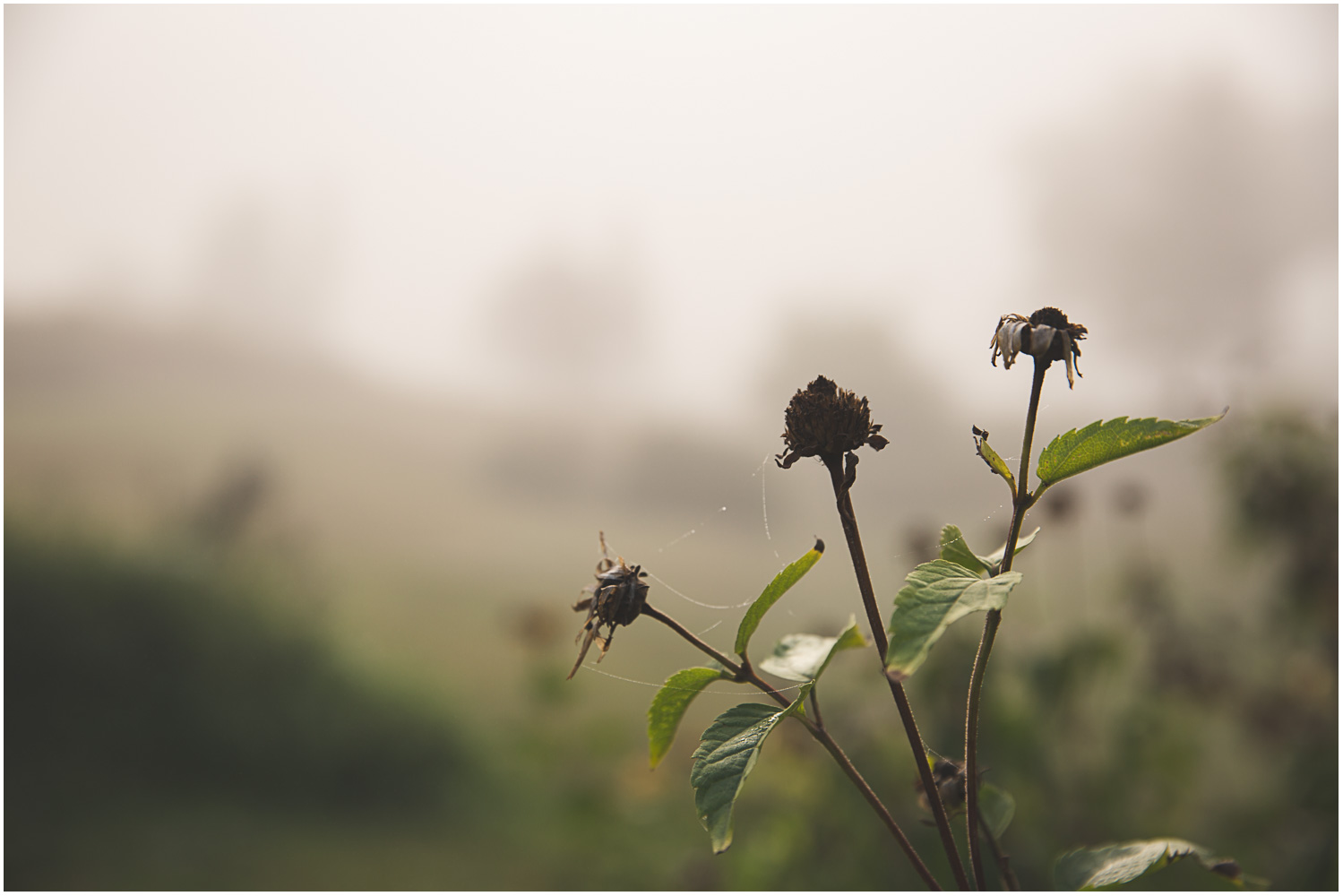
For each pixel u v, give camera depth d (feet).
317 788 6.58
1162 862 1.49
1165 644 4.19
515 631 5.16
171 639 7.25
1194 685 4.06
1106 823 3.44
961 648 3.55
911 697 3.59
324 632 8.12
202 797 6.23
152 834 5.54
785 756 3.72
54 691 6.81
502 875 4.96
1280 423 4.37
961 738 3.41
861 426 1.39
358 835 5.73
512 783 6.43
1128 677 4.07
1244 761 4.30
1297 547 4.25
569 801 4.71
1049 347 1.32
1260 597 4.45
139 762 6.57
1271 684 4.19
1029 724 3.40
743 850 4.01
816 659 1.58
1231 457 4.47
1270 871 3.51
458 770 6.80
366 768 6.66
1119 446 1.30
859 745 3.63
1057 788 3.48
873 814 3.53
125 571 7.45
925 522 3.50
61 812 5.71
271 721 6.97
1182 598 4.45
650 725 1.48
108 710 6.77
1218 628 4.36
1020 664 3.46
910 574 1.28
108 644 7.00
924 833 3.44
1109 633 3.56
